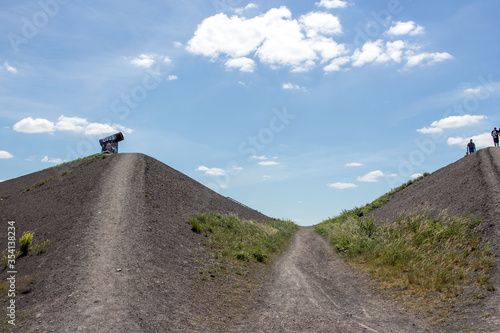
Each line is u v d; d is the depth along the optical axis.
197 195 22.00
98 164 23.73
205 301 7.89
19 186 25.75
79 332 5.39
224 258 12.14
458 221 10.31
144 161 23.97
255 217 25.80
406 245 10.54
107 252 9.63
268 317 7.10
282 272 11.64
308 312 7.35
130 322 5.91
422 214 12.80
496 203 10.41
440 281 7.80
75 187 18.69
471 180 14.09
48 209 15.72
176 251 11.37
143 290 7.65
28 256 10.01
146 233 11.94
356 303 7.94
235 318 7.01
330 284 9.91
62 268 8.48
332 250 15.53
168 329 5.95
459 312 6.30
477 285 7.06
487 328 5.40
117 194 16.25
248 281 10.12
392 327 6.25
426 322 6.27
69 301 6.64
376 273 9.95
